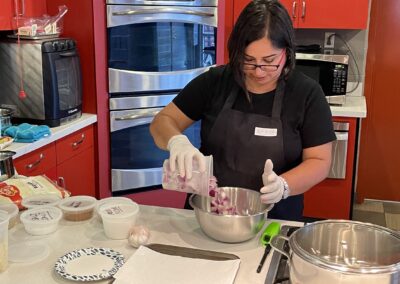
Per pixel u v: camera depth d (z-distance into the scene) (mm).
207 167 1394
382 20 3816
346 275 1012
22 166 2393
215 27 3318
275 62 1557
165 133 1700
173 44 3178
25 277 1217
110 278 1206
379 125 3996
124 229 1416
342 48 3883
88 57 2971
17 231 1475
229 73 1778
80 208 1530
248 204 1539
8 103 2783
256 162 1708
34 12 2812
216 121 1756
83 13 2904
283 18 1529
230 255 1324
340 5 3449
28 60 2672
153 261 1267
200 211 1398
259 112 1721
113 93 3072
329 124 1696
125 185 3225
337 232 1242
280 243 1351
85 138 3000
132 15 2988
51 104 2707
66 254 1300
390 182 4082
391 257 1188
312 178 1599
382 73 3904
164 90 3201
